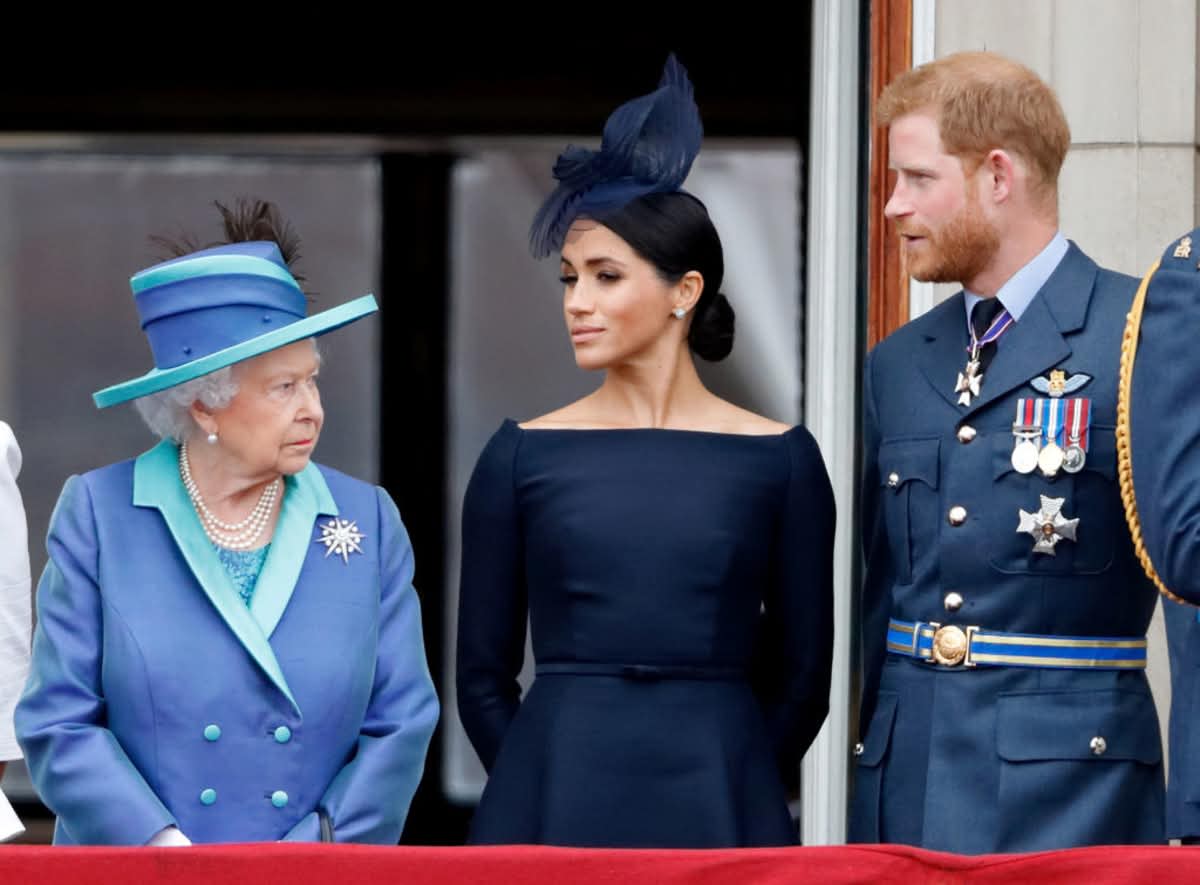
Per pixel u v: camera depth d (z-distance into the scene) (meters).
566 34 30.91
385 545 14.72
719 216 29.59
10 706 15.31
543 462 15.12
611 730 14.56
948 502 15.16
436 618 29.95
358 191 30.67
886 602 15.95
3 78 30.75
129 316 30.11
